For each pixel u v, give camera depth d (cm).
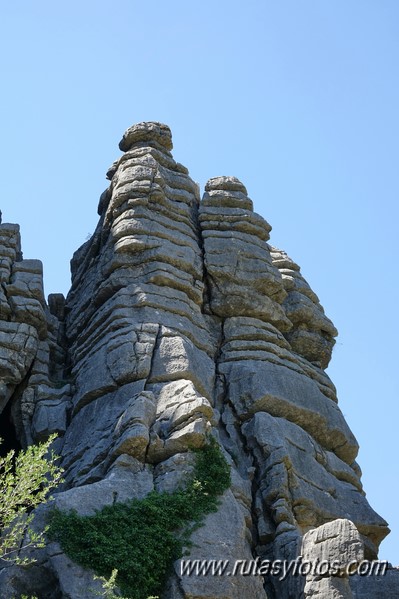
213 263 5616
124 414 4784
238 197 5894
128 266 5478
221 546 4438
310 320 5812
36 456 4038
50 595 4294
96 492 4503
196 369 5125
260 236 5838
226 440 5119
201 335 5397
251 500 4897
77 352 5478
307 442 5225
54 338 5656
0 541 4325
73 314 5756
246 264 5666
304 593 4419
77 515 4412
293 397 5328
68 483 4819
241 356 5419
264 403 5225
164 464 4634
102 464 4709
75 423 5150
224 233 5741
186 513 4497
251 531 4838
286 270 5969
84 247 6109
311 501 4969
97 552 4316
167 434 4719
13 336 5456
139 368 5056
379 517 5166
